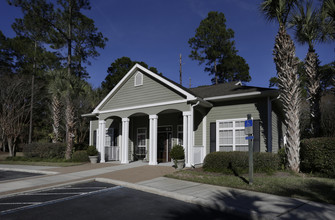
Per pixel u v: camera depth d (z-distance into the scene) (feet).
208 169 35.53
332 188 24.08
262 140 39.50
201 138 45.98
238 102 42.63
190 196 22.26
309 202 20.01
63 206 20.65
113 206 20.56
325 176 29.86
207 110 45.88
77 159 52.44
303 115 63.26
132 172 36.45
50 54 91.20
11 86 81.05
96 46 96.32
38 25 77.61
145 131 56.54
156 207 20.24
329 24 36.42
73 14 80.94
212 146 44.24
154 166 42.45
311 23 36.96
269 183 26.32
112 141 60.34
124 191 26.03
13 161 60.64
